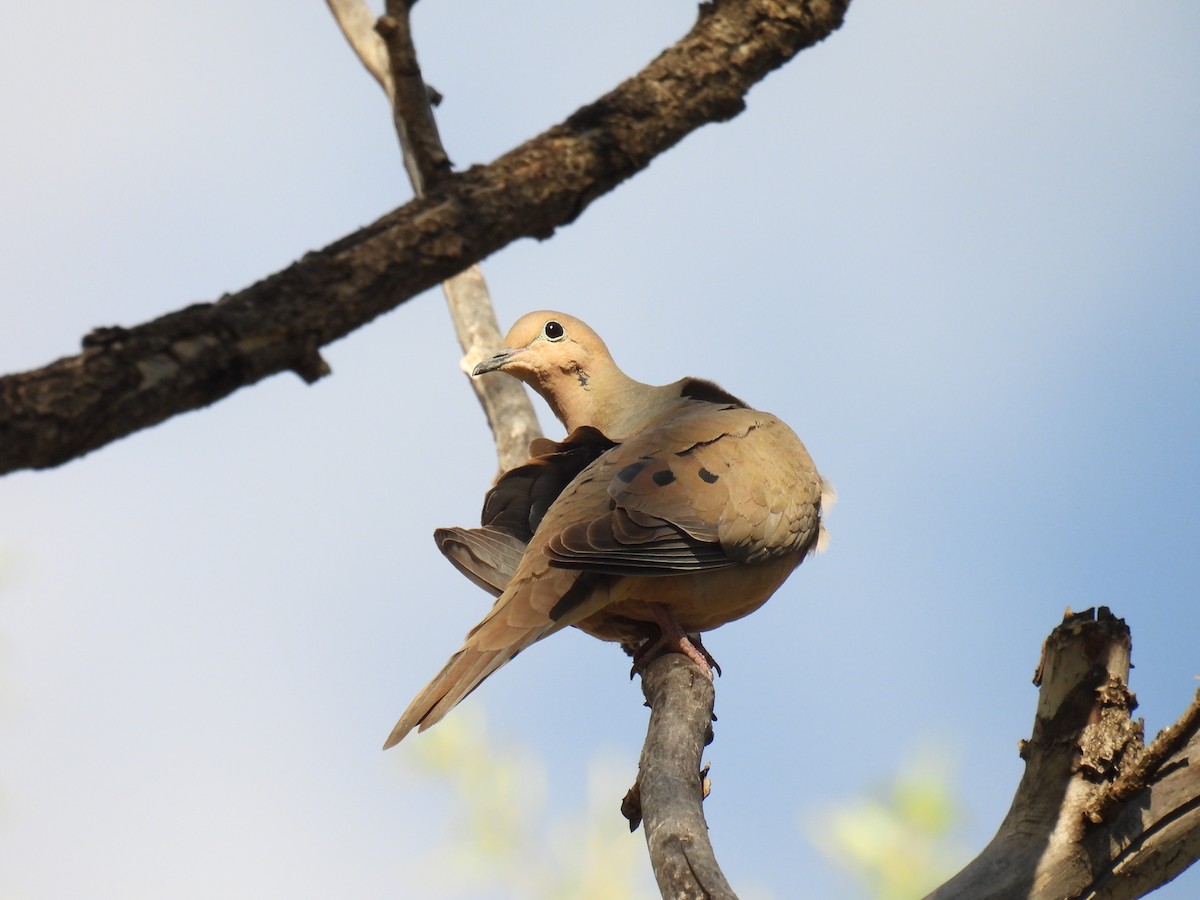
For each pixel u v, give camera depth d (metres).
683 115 5.00
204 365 4.16
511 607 9.25
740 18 5.10
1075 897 7.54
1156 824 7.50
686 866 5.68
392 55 4.76
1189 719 7.18
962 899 7.50
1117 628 7.75
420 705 8.49
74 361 3.98
